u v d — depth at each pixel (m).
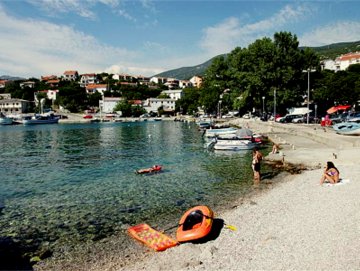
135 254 11.46
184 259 10.64
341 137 36.81
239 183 20.94
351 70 87.25
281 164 25.94
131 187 20.95
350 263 9.37
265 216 14.08
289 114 73.44
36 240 12.99
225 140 37.56
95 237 13.13
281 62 76.00
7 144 49.31
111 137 59.19
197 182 21.70
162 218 15.12
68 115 144.25
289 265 9.56
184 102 144.38
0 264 11.12
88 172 26.38
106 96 180.62
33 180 23.78
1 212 16.48
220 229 13.09
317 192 17.08
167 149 40.09
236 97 86.44
